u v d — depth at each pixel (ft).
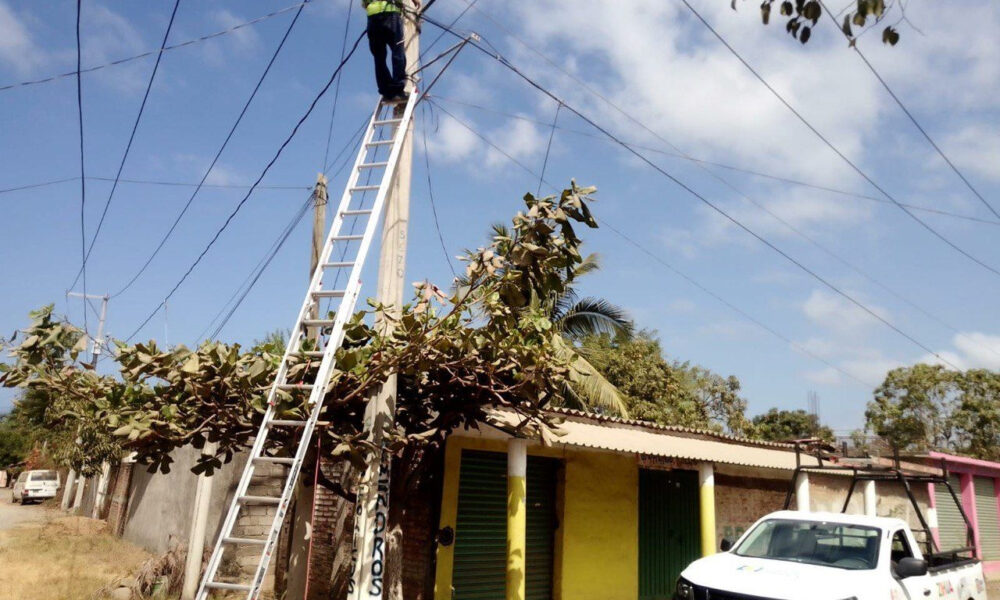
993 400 119.55
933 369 125.59
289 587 30.50
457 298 24.49
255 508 48.91
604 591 40.78
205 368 23.31
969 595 30.68
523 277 24.20
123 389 25.02
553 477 40.78
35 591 42.34
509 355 25.79
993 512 82.53
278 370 23.06
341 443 23.47
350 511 38.58
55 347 23.99
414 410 28.63
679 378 96.02
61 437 92.89
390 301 26.84
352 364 22.68
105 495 92.22
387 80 29.01
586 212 24.11
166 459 25.41
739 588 22.71
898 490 65.16
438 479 35.17
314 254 40.93
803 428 132.67
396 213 27.61
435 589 33.86
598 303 64.95
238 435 26.32
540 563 39.09
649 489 45.27
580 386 56.49
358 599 24.29
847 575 23.68
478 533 36.32
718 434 45.88
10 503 135.85
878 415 127.24
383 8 28.89
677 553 45.91
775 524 28.32
